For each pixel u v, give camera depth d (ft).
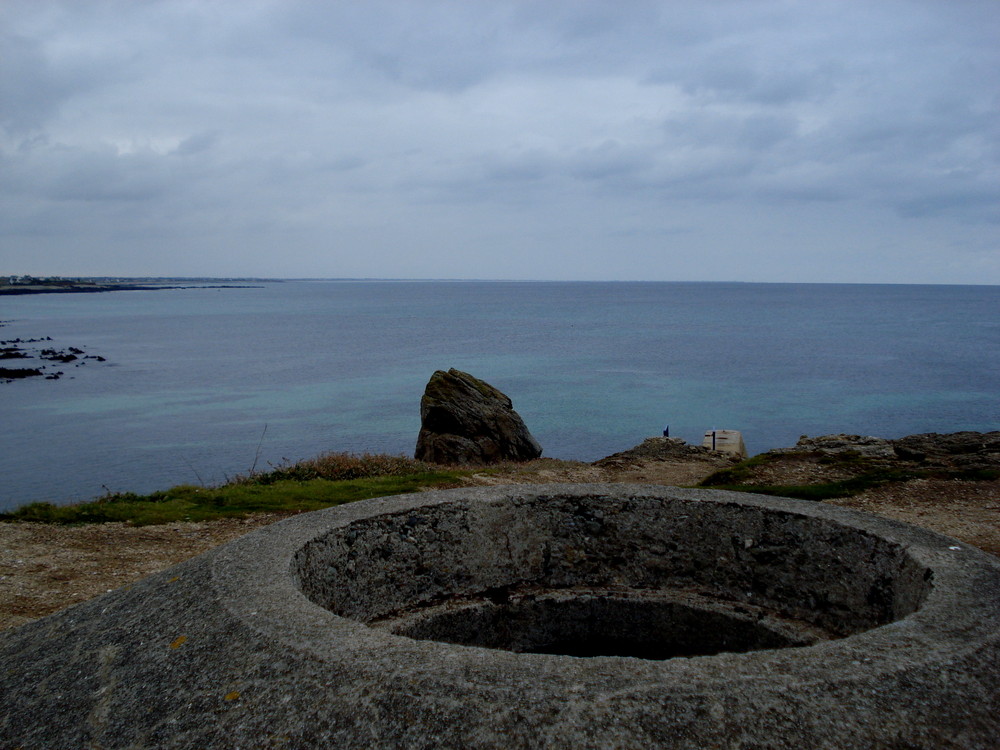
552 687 8.25
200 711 8.75
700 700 8.05
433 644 9.43
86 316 369.50
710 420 100.32
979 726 8.23
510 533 18.84
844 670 8.66
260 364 165.27
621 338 226.79
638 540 19.04
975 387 126.82
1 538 25.52
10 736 9.48
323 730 8.08
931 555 13.51
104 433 92.17
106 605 12.60
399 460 44.60
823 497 32.35
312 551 14.76
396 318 346.74
